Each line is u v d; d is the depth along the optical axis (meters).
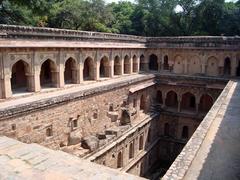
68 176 9.77
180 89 31.69
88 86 23.75
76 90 21.75
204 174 9.34
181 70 34.47
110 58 28.33
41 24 39.19
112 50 28.42
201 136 12.45
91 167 10.75
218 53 31.58
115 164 22.16
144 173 27.72
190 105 33.72
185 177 9.09
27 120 16.03
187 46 33.12
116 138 22.36
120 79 28.33
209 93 29.92
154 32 46.62
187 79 30.91
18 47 17.84
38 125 16.86
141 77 29.75
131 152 25.39
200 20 44.34
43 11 32.69
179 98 31.77
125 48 30.70
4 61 17.44
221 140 12.27
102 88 23.02
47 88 21.56
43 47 19.75
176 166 9.58
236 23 41.94
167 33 46.50
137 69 34.38
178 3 46.28
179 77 31.42
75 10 40.22
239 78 30.27
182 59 34.19
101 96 23.19
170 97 34.69
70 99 19.34
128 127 24.69
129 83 27.34
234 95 20.84
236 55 30.66
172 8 45.81
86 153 18.81
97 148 19.92
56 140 18.48
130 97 28.02
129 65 32.31
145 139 28.31
